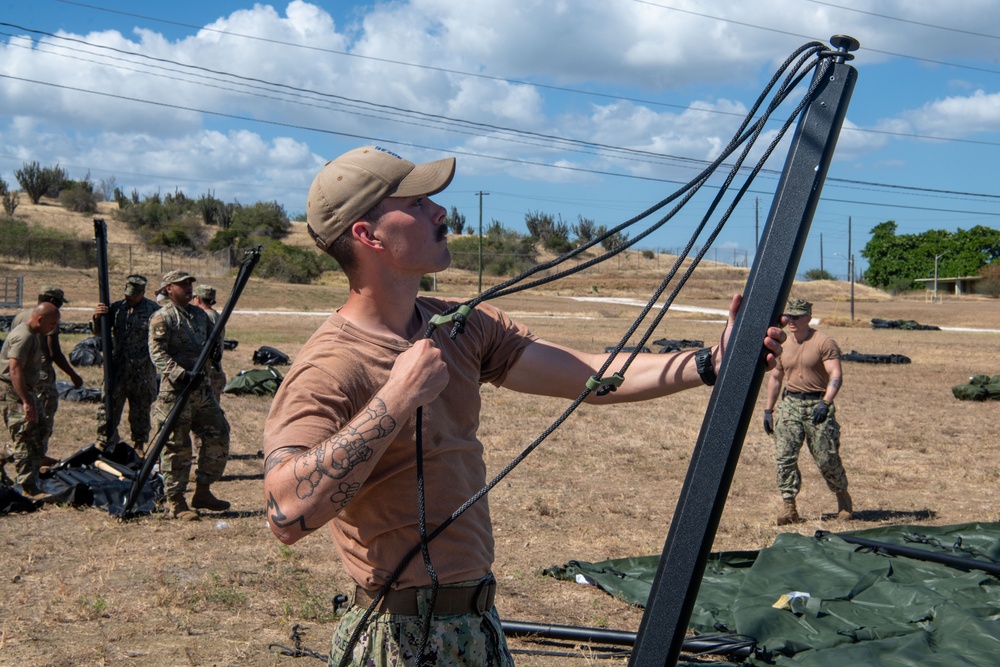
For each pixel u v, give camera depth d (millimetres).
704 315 52875
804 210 1895
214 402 7672
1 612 5254
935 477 9875
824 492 9164
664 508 8320
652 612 1859
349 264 2055
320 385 1938
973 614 5059
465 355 2188
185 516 7426
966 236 103312
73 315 33938
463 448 2100
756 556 6379
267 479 1842
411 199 2037
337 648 2102
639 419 13938
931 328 45250
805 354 7746
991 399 16984
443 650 1996
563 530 7477
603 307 61250
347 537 2076
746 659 4738
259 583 5867
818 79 1973
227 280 56469
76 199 89688
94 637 4918
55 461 8898
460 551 2041
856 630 4941
